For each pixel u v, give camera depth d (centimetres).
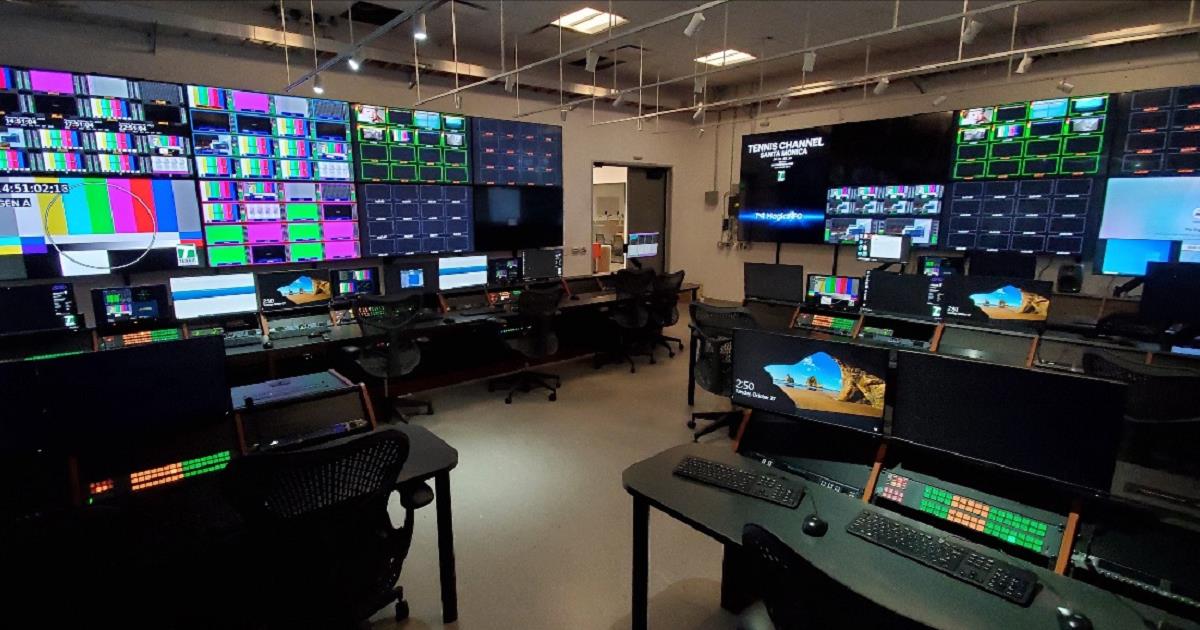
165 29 412
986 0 458
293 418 209
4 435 160
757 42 579
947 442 162
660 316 602
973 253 523
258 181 469
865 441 183
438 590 230
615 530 273
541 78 612
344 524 157
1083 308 416
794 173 723
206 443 189
